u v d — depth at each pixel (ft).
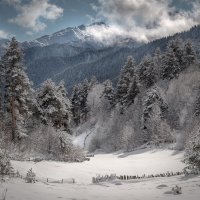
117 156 174.40
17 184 42.01
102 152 230.48
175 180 55.98
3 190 35.76
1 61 117.19
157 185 50.78
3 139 99.04
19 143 119.65
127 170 101.40
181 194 39.22
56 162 105.60
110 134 251.19
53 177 74.38
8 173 50.96
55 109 147.95
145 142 203.72
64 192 41.60
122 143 212.23
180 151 141.38
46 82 152.66
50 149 128.98
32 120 144.97
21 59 118.62
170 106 219.82
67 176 79.36
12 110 120.37
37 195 36.09
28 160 95.81
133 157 155.02
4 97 120.88
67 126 170.09
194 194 37.96
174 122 207.10
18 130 122.21
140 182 59.36
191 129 151.53
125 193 43.65
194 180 50.96
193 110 198.80
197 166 61.67
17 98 121.70
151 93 214.48
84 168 99.55
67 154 127.95
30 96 127.95
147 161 127.75
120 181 63.41
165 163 114.93
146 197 39.37
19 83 118.62
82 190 45.78
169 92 229.66
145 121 209.97
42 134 132.57
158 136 184.14
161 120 194.59
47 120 147.33
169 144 170.60
